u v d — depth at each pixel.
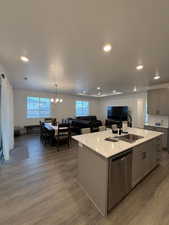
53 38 1.58
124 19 1.21
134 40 1.60
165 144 3.96
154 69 2.77
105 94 7.52
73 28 1.37
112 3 1.03
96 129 4.54
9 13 1.15
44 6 1.07
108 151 1.58
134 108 6.53
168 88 4.04
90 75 3.32
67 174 2.47
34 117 6.59
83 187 2.00
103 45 1.75
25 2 1.03
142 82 4.11
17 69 2.87
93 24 1.29
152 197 1.81
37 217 1.46
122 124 3.17
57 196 1.83
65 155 3.46
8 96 3.34
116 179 1.61
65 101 7.72
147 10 1.10
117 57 2.15
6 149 3.09
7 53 2.03
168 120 4.29
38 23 1.29
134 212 1.54
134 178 1.98
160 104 4.26
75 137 2.38
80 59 2.25
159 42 1.64
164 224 1.38
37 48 1.85
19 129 5.82
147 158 2.34
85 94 7.65
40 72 3.08
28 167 2.74
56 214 1.51
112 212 1.54
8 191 1.93
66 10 1.11
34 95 6.52
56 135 4.01
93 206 1.65
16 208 1.59
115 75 3.30
